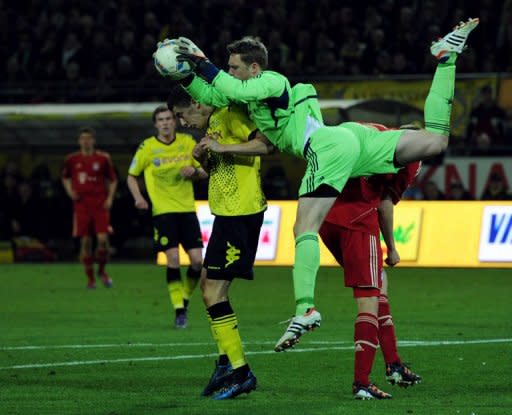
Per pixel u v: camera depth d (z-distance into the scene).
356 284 23.16
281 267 67.38
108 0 87.38
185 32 82.75
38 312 44.41
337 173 22.31
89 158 55.91
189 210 39.91
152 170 40.06
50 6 88.62
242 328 38.03
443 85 23.03
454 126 71.88
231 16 82.88
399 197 24.64
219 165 24.17
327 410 21.73
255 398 23.53
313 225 22.28
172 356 30.75
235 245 24.08
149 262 73.44
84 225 55.88
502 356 30.20
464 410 21.66
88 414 21.59
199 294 52.16
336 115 68.56
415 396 23.59
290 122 22.92
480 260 61.72
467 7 78.31
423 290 52.84
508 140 71.38
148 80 81.38
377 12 80.50
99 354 31.25
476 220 62.28
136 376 27.02
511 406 22.20
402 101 72.88
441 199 68.31
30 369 28.22
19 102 84.06
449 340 33.94
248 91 22.47
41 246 76.38
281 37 80.50
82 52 83.88
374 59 77.38
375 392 23.25
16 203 77.00
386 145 22.84
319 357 30.25
